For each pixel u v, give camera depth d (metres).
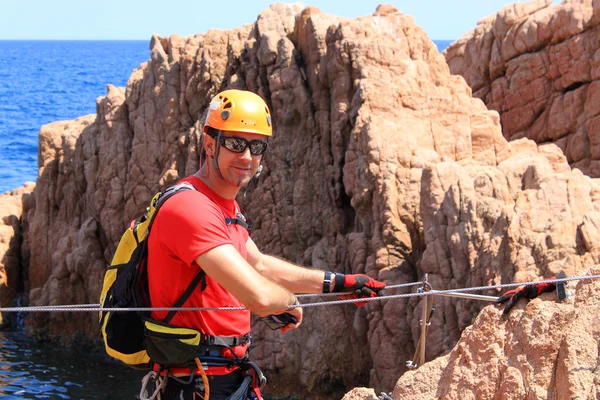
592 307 5.26
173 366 4.23
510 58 25.53
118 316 4.25
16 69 171.88
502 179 16.16
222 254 4.00
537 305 5.48
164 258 4.09
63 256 25.30
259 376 4.33
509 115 25.69
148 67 23.94
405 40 20.45
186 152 22.89
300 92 20.86
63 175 26.59
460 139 19.45
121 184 24.31
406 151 18.30
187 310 4.12
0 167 52.97
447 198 15.98
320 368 18.80
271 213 20.92
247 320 4.37
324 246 19.98
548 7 24.80
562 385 5.07
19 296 27.25
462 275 15.49
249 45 22.28
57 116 81.88
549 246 14.30
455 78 21.12
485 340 5.62
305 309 19.27
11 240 27.33
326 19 21.53
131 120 24.31
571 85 23.91
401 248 17.53
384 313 17.03
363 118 18.80
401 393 5.99
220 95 4.33
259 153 4.28
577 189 15.01
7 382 21.09
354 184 18.61
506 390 5.30
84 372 22.05
